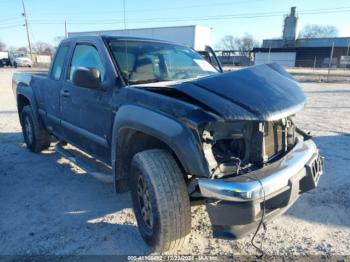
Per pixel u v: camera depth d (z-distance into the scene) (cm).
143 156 280
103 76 353
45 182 450
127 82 334
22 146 627
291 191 265
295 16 6303
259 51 5947
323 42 6062
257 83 281
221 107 247
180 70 398
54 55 475
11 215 358
